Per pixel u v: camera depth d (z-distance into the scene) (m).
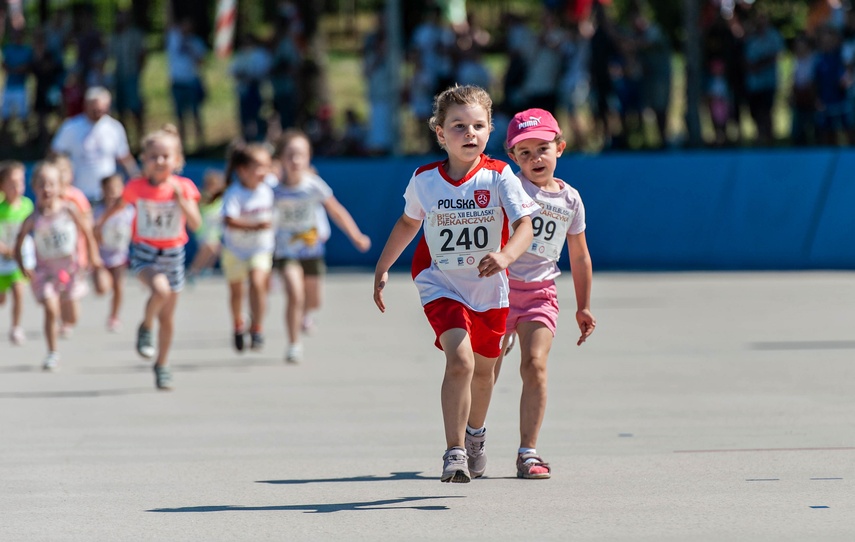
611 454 17.61
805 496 14.80
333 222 52.75
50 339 27.75
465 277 15.34
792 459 17.02
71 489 15.80
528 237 14.79
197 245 52.91
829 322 33.50
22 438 19.48
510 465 17.05
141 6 74.69
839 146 51.94
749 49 53.12
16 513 14.52
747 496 14.84
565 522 13.73
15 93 64.69
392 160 52.34
